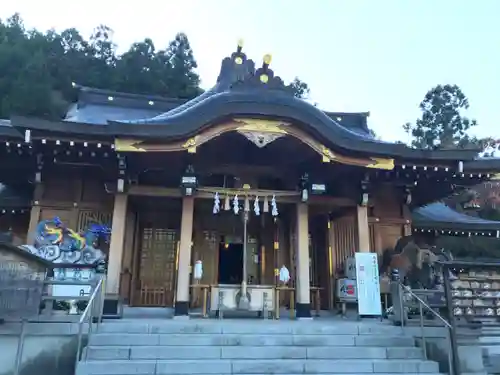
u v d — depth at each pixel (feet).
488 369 26.68
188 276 33.17
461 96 162.61
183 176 34.63
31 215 37.35
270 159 38.52
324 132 33.86
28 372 22.35
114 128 31.19
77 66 148.97
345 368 23.16
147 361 22.12
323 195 38.17
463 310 25.72
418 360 24.67
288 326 26.96
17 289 22.66
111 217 38.55
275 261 44.50
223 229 46.19
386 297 37.68
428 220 47.11
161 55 158.81
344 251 41.93
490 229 47.16
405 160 37.09
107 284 31.99
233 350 23.62
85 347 22.62
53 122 31.35
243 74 43.06
